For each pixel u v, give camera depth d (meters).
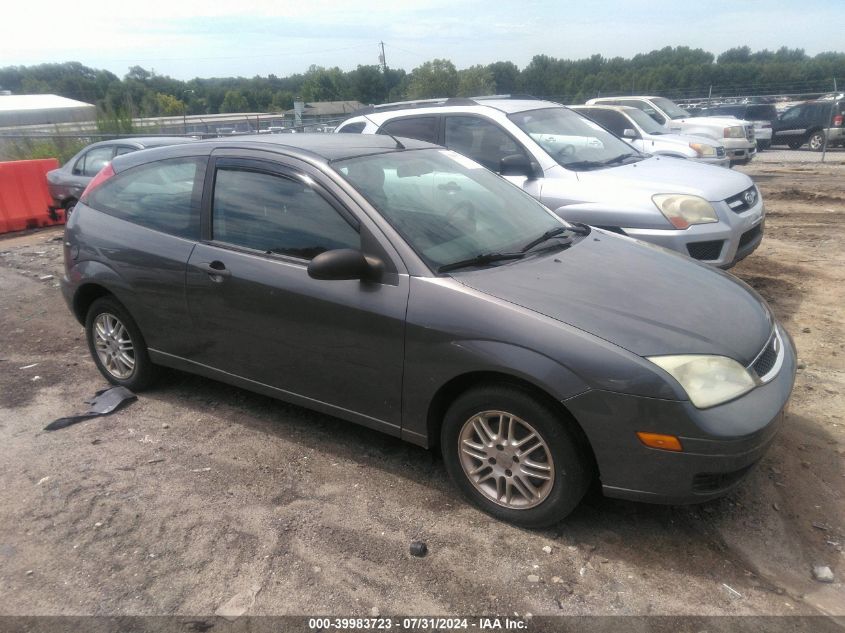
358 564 2.89
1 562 2.95
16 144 19.69
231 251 3.77
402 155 4.03
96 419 4.26
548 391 2.79
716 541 3.01
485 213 3.86
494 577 2.80
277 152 3.76
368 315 3.24
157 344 4.27
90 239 4.45
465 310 3.01
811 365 4.82
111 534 3.12
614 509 3.24
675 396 2.66
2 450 3.90
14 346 5.66
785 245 8.57
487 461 3.12
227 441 3.94
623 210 5.64
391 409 3.34
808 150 22.78
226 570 2.87
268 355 3.71
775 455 3.67
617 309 2.99
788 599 2.67
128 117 22.39
